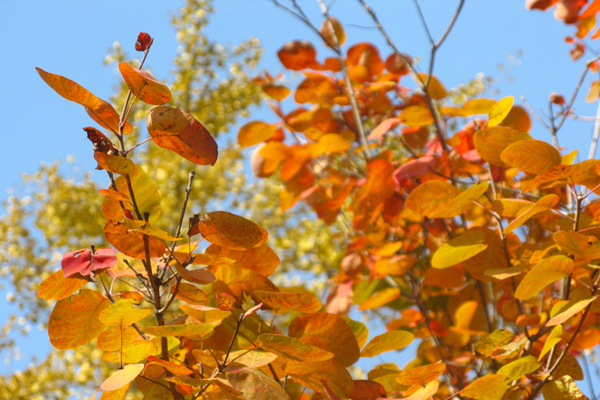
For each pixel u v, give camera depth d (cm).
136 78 102
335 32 167
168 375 107
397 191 149
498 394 110
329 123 167
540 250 116
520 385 112
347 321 112
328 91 165
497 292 151
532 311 138
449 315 147
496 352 116
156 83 102
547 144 110
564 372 116
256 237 104
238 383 101
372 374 116
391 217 150
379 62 166
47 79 101
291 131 164
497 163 117
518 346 115
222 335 112
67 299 105
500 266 119
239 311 113
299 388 118
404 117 145
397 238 160
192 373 104
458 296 149
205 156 102
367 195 145
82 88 102
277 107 162
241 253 112
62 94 102
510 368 108
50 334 104
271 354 104
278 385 101
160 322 103
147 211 107
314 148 157
